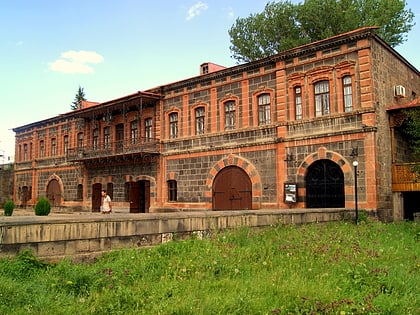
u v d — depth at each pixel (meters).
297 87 22.80
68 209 37.72
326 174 21.39
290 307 6.79
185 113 27.98
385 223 18.80
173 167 28.47
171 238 11.23
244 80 24.94
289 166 22.50
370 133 19.78
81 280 7.74
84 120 36.72
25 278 7.82
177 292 7.42
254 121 24.34
